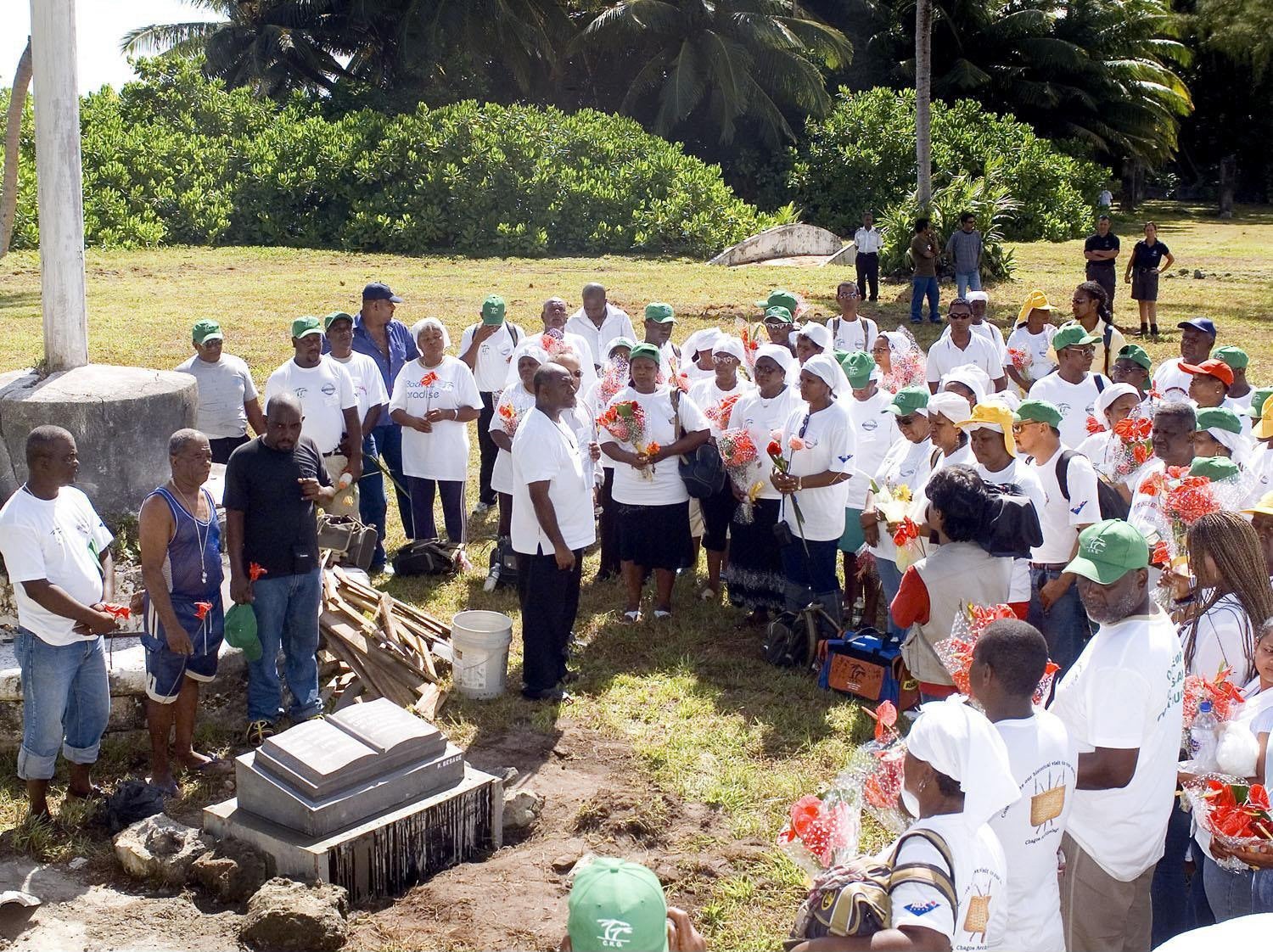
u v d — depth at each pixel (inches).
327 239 1242.6
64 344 316.8
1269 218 1971.0
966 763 123.8
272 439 255.9
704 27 1606.8
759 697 295.1
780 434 321.7
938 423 270.2
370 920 205.2
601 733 278.2
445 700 287.9
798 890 215.2
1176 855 182.1
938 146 1465.3
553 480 285.6
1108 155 2064.5
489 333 425.1
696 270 1091.3
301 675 273.4
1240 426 266.4
